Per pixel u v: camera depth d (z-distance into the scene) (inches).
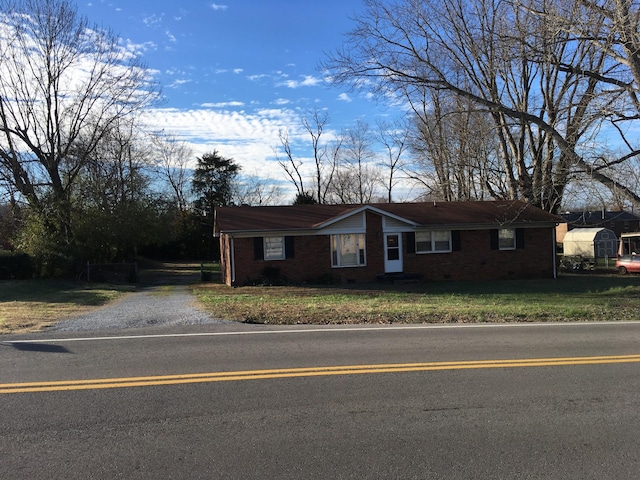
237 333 363.3
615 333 366.9
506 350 302.7
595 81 752.3
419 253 973.2
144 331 371.9
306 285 887.1
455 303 571.8
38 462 149.6
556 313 481.1
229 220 948.6
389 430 173.9
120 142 1343.5
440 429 174.9
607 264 1387.8
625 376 241.6
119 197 1282.0
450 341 332.8
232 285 904.3
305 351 299.4
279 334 359.3
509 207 1064.8
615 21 549.0
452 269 985.5
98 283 964.0
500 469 145.2
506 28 776.9
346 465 147.9
